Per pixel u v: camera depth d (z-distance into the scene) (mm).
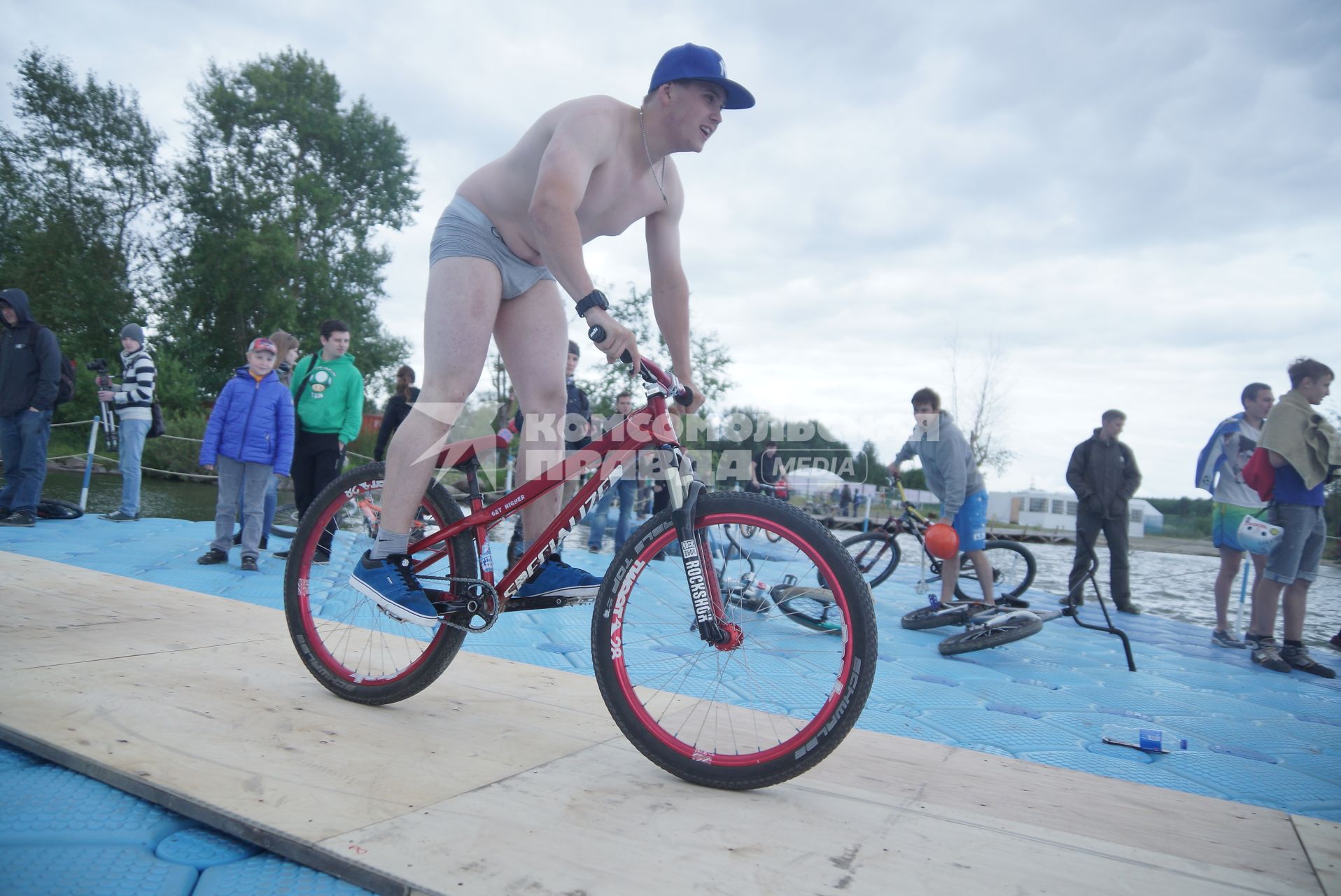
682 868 1308
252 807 1426
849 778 1782
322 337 5824
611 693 1787
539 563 1984
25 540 5758
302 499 5879
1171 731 3189
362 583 2041
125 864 1331
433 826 1402
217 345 32969
